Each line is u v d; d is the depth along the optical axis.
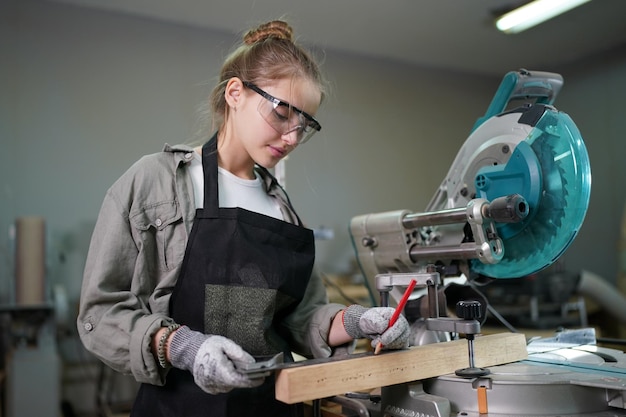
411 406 0.85
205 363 0.73
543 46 4.56
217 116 1.12
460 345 0.94
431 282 0.99
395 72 4.91
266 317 1.00
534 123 1.10
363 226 1.34
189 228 0.98
